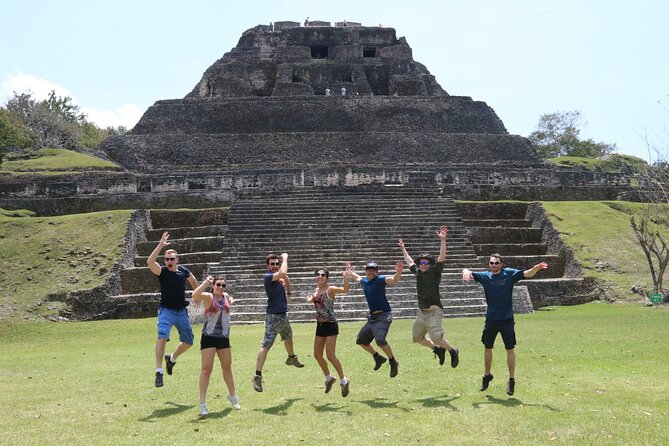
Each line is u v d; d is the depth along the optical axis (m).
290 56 54.28
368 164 43.00
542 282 23.64
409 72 54.53
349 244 26.02
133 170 42.44
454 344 14.00
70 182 32.91
